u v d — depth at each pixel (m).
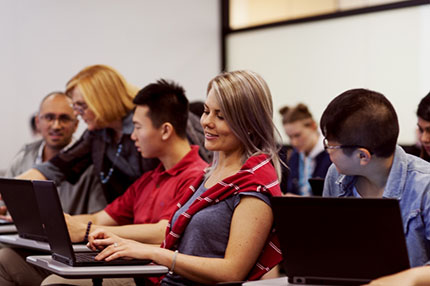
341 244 1.70
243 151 2.34
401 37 6.14
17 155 4.17
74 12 6.36
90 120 3.43
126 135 3.42
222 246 2.21
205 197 2.26
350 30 6.50
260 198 2.14
